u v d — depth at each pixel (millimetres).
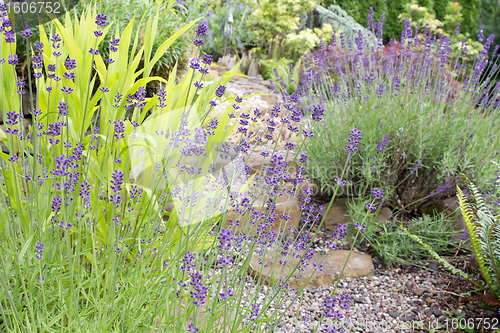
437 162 3021
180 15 4312
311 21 10758
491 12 10836
